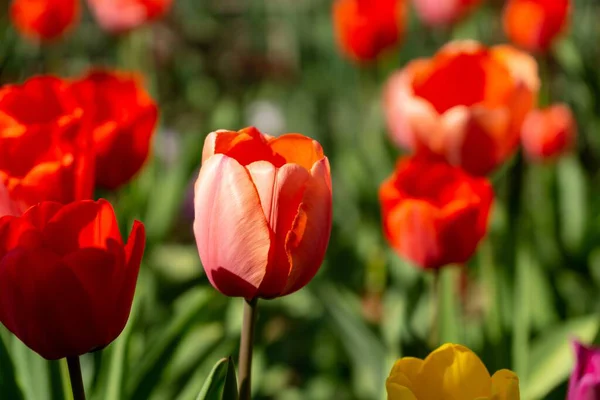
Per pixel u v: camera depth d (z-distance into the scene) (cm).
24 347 96
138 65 212
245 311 79
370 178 186
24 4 176
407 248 95
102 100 98
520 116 104
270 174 76
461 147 103
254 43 343
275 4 340
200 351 116
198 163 167
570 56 216
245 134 79
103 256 74
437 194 96
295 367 157
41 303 74
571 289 163
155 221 165
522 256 114
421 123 103
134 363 104
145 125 93
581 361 77
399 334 106
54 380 95
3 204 84
